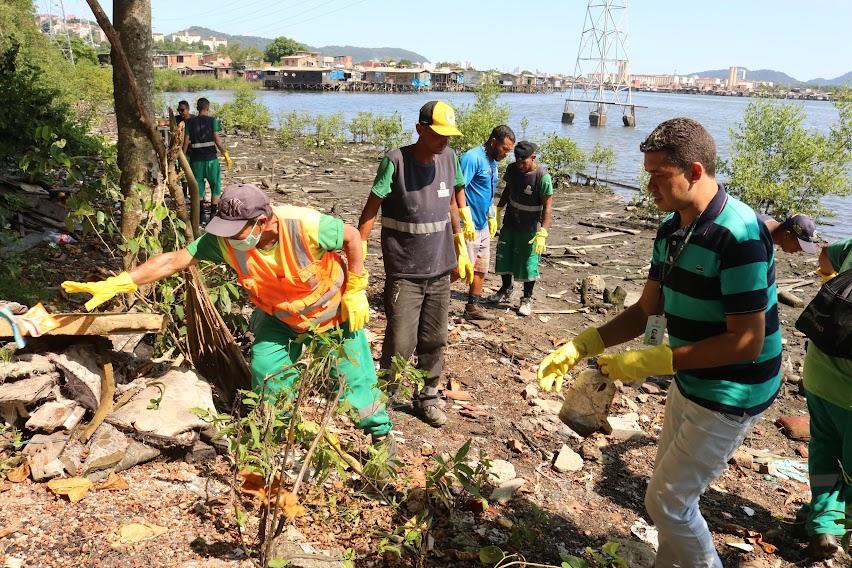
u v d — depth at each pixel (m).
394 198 4.38
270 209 3.03
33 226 7.51
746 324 2.68
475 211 7.21
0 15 23.94
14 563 2.73
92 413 3.66
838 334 3.58
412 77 132.12
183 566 2.87
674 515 3.00
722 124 52.38
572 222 15.23
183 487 3.43
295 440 3.20
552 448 4.83
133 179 5.08
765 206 15.70
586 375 3.26
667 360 2.77
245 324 4.73
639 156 30.89
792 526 4.23
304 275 3.21
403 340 4.57
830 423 3.87
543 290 9.52
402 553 3.26
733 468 4.96
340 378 3.04
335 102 77.62
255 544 3.10
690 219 2.78
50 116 10.34
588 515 4.07
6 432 3.43
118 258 7.04
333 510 3.40
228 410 4.12
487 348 6.64
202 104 10.90
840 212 18.22
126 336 4.17
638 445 5.05
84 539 2.93
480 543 3.54
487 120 20.72
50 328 3.35
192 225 4.44
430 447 4.48
